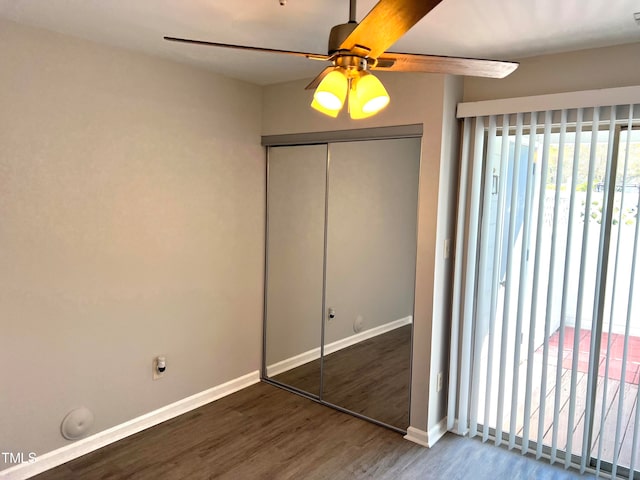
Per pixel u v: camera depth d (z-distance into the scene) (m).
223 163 3.39
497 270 2.88
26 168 2.40
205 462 2.72
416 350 2.97
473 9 2.01
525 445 2.85
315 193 3.45
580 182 2.59
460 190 2.93
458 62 1.66
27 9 2.15
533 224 2.77
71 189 2.58
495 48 2.54
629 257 2.48
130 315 2.91
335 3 2.00
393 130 2.95
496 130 2.87
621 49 2.46
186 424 3.14
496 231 2.86
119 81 2.74
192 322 3.29
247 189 3.60
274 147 3.66
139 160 2.87
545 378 2.75
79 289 2.66
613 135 2.44
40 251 2.48
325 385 3.48
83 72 2.58
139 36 2.51
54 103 2.48
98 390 2.80
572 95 2.49
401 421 3.10
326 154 3.36
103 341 2.79
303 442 2.96
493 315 2.91
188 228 3.19
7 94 2.31
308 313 3.56
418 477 2.62
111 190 2.75
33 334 2.50
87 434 2.78
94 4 2.08
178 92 3.04
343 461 2.77
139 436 2.97
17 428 2.48
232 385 3.64
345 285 3.30
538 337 2.84
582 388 2.85
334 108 1.56
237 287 3.60
